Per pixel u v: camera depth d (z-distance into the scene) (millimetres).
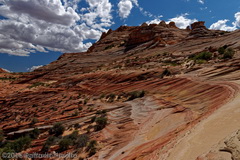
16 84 65375
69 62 77812
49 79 62438
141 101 23219
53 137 16328
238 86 13844
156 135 11867
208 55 31281
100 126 17328
